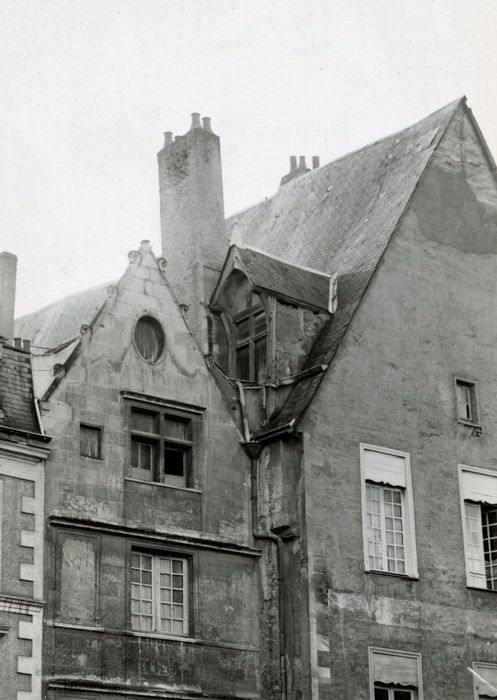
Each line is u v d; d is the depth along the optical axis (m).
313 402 31.34
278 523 30.41
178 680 28.42
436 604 31.84
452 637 31.84
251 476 31.22
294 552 30.23
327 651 29.55
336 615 30.00
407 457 32.62
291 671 29.39
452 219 35.66
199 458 30.50
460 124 36.56
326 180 39.09
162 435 30.08
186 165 36.16
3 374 28.31
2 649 26.14
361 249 34.78
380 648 30.47
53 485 27.95
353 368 32.38
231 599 29.91
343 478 31.28
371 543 31.44
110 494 28.75
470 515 33.62
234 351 34.03
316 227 37.72
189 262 35.25
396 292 33.88
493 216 36.66
